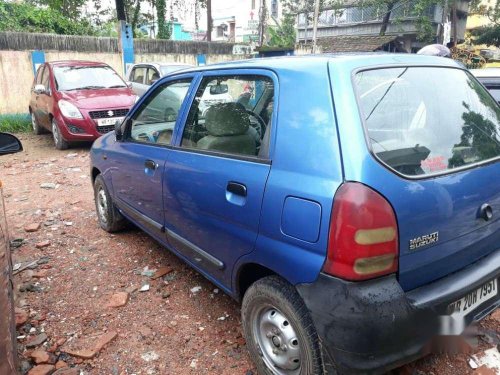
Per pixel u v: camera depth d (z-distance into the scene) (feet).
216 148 9.00
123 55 43.73
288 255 6.81
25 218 17.13
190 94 10.15
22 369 8.59
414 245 6.37
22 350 9.16
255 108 8.20
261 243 7.39
